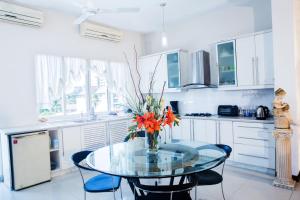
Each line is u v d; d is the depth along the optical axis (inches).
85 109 185.3
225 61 162.4
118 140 184.7
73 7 155.8
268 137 132.1
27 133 130.5
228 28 169.8
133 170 74.8
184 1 151.3
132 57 221.0
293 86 119.7
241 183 124.8
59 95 168.1
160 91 203.8
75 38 175.6
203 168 75.1
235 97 167.3
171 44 208.8
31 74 151.9
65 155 149.8
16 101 145.1
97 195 118.5
